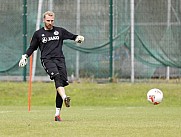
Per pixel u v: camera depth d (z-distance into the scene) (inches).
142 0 2596.0
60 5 2628.0
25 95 2388.0
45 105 2279.8
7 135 1064.2
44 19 1371.8
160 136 1045.8
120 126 1238.3
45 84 2487.7
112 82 2551.7
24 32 2610.7
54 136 1047.6
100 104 2298.2
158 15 2600.9
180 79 2561.5
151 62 2588.6
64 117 1539.1
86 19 2605.8
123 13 2581.2
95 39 2593.5
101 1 2596.0
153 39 2596.0
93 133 1096.8
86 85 2472.9
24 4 2608.3
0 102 2322.8
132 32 2578.7
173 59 2588.6
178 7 2605.8
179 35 2596.0
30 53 1386.6
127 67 2578.7
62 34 1376.7
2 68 2618.1
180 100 2313.0
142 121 1392.7
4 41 2623.0
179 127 1213.7
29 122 1339.8
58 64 1358.3
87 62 2591.0
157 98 1504.7
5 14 2647.6
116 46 2581.2
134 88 2427.4
